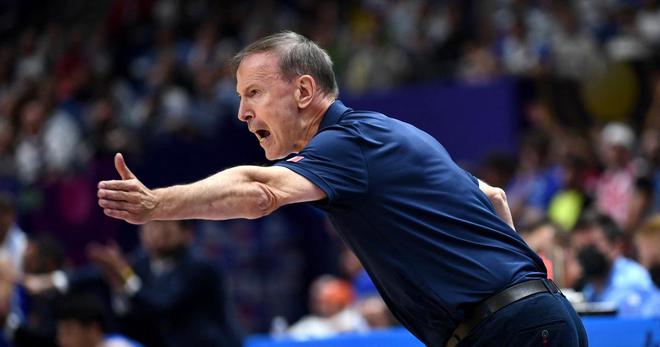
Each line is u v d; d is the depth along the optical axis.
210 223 21.58
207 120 27.12
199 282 13.74
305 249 22.92
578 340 6.86
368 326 15.32
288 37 7.04
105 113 25.92
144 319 13.90
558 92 22.17
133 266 14.27
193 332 13.72
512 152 21.83
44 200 21.84
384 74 26.86
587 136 21.09
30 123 26.75
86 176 21.47
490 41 26.05
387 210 6.68
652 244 12.83
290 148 7.05
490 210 7.07
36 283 14.13
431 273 6.74
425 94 22.91
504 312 6.63
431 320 6.91
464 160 22.50
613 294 11.97
